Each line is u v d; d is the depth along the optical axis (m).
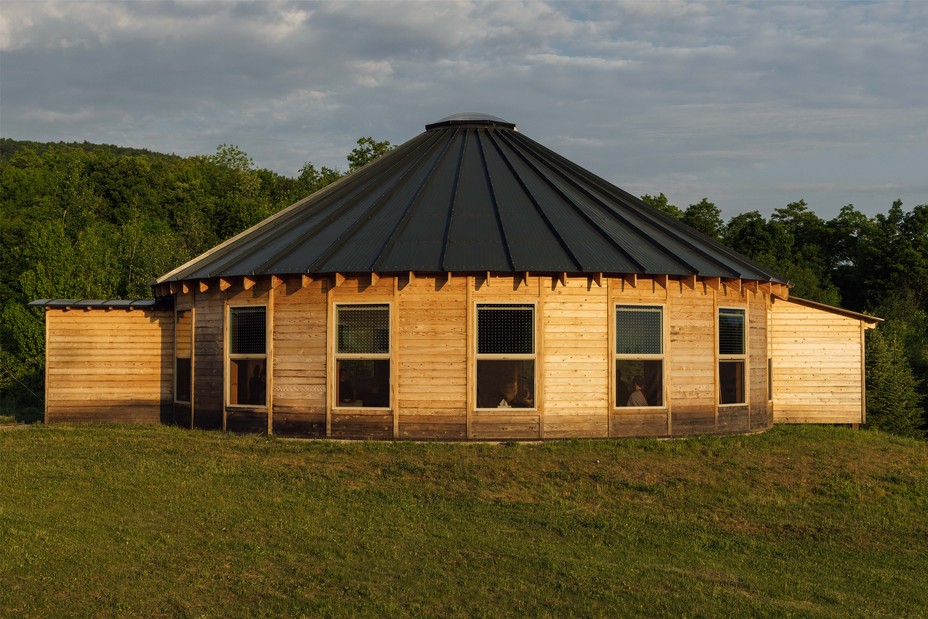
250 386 20.69
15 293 55.25
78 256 39.81
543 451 18.25
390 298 19.41
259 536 12.48
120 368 23.16
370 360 19.55
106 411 23.11
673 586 11.34
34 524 12.44
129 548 11.70
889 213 76.62
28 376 37.62
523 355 19.31
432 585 10.90
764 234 73.25
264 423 20.30
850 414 24.30
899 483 17.53
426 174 23.56
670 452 18.55
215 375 21.36
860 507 15.92
